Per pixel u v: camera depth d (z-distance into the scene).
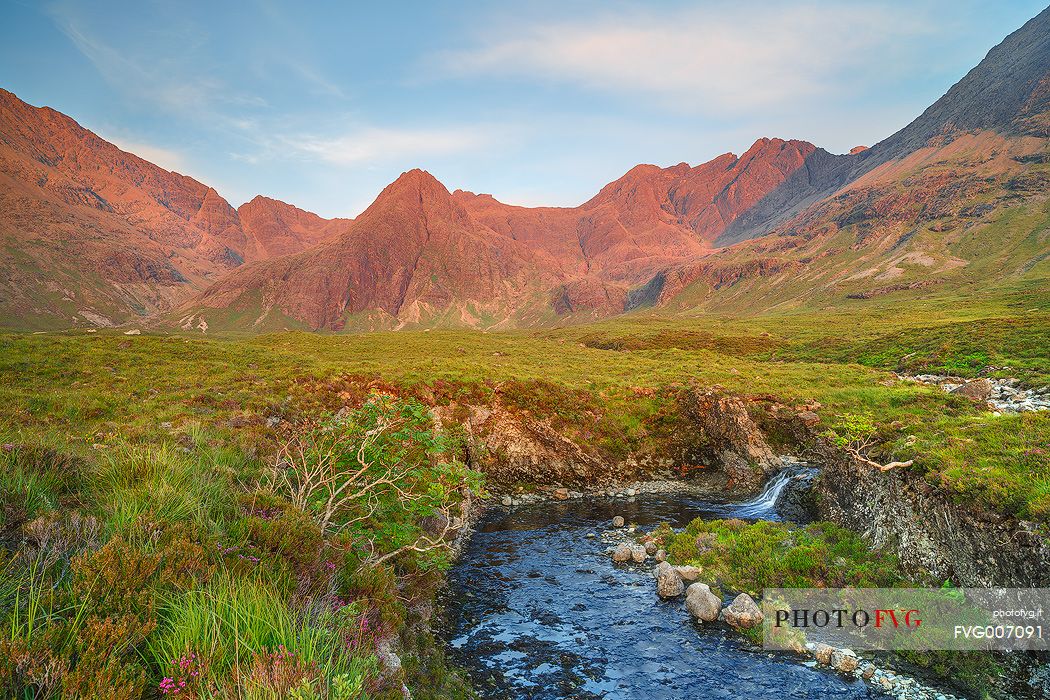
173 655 5.23
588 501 27.47
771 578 15.91
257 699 4.89
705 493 28.31
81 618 5.27
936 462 15.70
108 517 7.46
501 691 11.08
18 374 27.38
